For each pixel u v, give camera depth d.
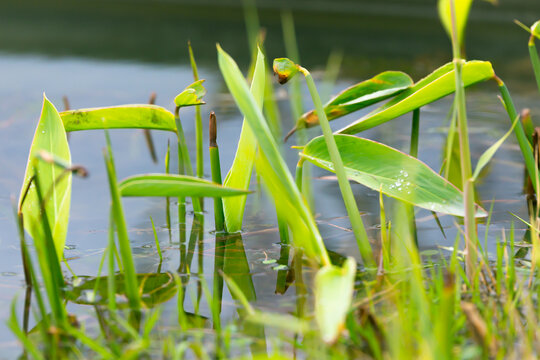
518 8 10.02
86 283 2.15
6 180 2.67
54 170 2.17
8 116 3.59
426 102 2.32
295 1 12.41
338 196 2.59
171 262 2.24
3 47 6.68
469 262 2.10
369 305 2.04
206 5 12.25
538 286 2.09
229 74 2.07
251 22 8.60
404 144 2.94
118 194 2.01
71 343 1.99
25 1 12.27
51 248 2.11
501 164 2.77
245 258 2.25
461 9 2.09
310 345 1.98
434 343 1.88
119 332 2.01
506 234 2.31
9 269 2.19
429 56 5.88
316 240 2.07
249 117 2.07
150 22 9.12
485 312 2.02
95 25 8.74
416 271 2.07
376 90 2.37
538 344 1.95
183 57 6.10
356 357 1.95
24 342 1.94
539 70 2.28
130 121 2.32
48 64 5.68
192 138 3.17
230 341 1.99
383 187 2.24
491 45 6.78
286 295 2.12
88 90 4.36
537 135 2.42
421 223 2.39
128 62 5.83
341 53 6.11
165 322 2.04
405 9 11.70
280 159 2.07
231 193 2.03
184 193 2.03
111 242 2.03
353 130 2.35
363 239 2.19
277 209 2.29
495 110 3.74
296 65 2.20
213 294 2.12
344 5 12.21
